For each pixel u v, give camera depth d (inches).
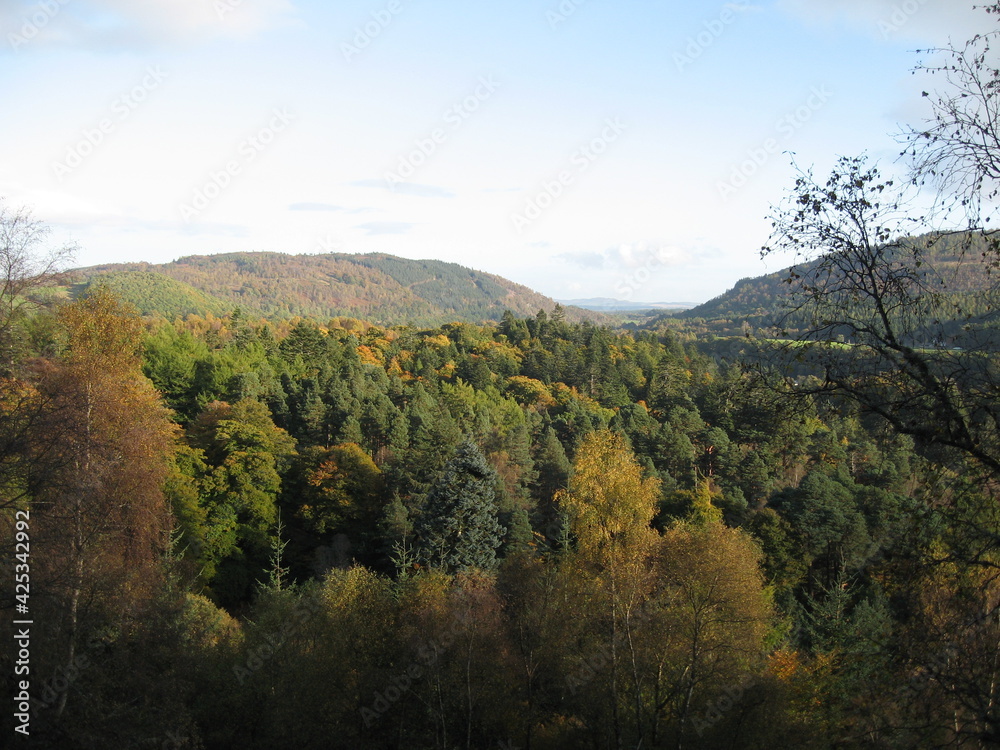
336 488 1745.8
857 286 298.2
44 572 568.1
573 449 2645.2
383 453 2255.2
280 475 1824.6
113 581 661.3
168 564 837.8
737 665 783.7
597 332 4921.3
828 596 1207.6
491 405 3316.9
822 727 669.3
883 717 321.7
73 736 562.9
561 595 872.9
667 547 886.4
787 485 2033.7
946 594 307.0
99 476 644.1
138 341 817.5
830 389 304.3
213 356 2738.7
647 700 823.7
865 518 1450.5
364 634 828.6
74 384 640.4
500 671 816.9
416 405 2775.6
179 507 1457.9
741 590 829.2
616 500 821.9
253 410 2015.3
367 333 5172.2
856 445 1795.0
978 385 277.9
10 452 541.0
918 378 285.6
